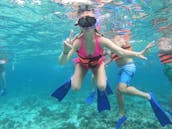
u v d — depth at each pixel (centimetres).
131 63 883
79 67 602
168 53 1037
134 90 818
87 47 560
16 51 3378
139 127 1352
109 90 727
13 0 1350
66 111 1853
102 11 1373
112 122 1457
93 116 1619
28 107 2228
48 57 4550
